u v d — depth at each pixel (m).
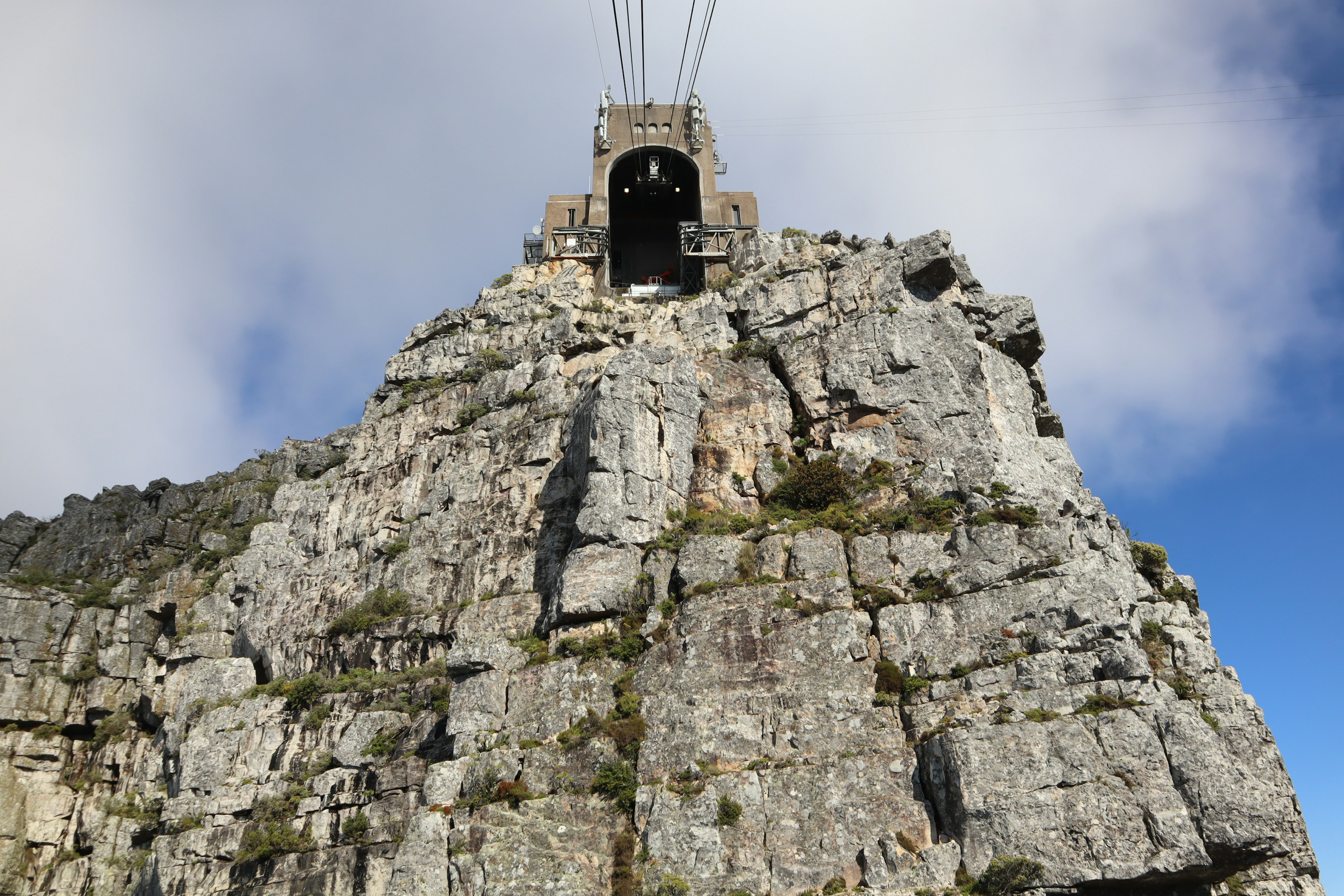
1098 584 43.34
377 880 44.47
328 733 53.09
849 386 55.88
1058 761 38.12
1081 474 55.06
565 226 76.62
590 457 51.50
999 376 56.78
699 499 53.09
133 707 66.94
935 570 46.50
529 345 67.31
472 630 52.47
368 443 67.38
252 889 47.41
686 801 40.22
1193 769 37.25
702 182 77.56
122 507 82.56
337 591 59.84
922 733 40.91
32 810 61.97
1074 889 35.81
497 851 39.97
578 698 45.12
